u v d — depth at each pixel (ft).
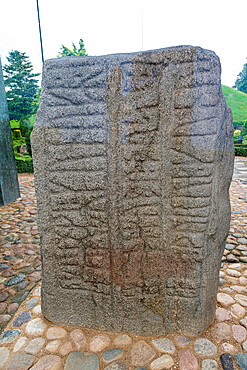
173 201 4.14
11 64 19.49
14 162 13.55
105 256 4.42
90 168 4.13
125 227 4.27
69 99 3.98
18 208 12.29
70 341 4.46
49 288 4.74
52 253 4.57
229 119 4.11
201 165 3.95
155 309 4.54
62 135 4.09
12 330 4.72
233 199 13.44
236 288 5.88
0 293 6.23
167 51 3.71
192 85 3.75
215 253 4.39
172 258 4.35
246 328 4.65
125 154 4.03
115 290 4.50
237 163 23.85
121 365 4.00
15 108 20.51
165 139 3.94
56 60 3.95
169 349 4.26
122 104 3.88
